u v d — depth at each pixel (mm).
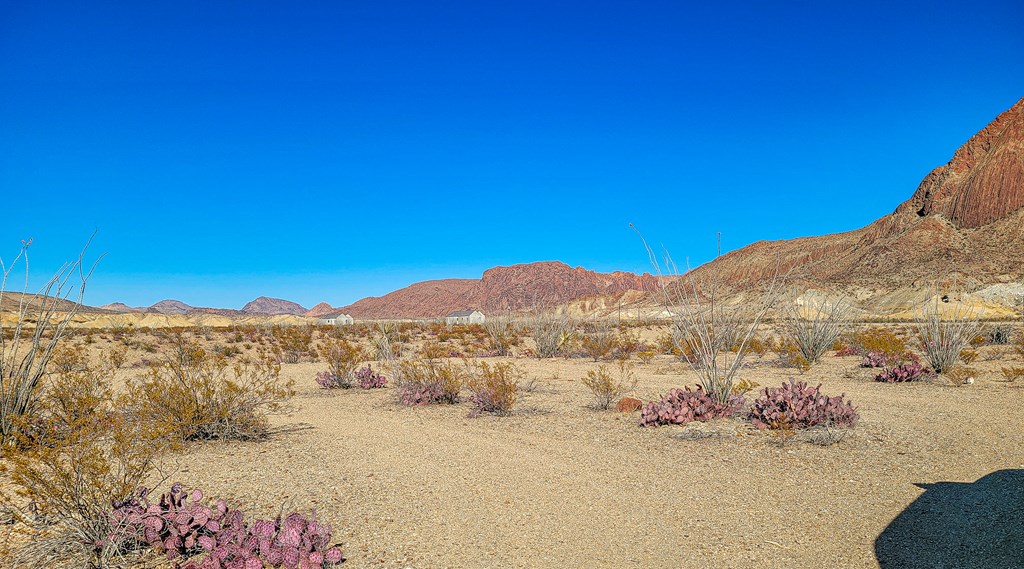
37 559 4609
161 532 4707
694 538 4953
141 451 5648
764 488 6230
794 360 18875
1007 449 7648
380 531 5152
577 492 6156
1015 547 4641
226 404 8805
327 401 12633
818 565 4438
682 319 11789
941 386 13766
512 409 11195
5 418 7410
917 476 6551
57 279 8719
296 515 4707
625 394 13055
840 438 8227
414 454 7781
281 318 84125
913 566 4387
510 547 4809
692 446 8086
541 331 25953
